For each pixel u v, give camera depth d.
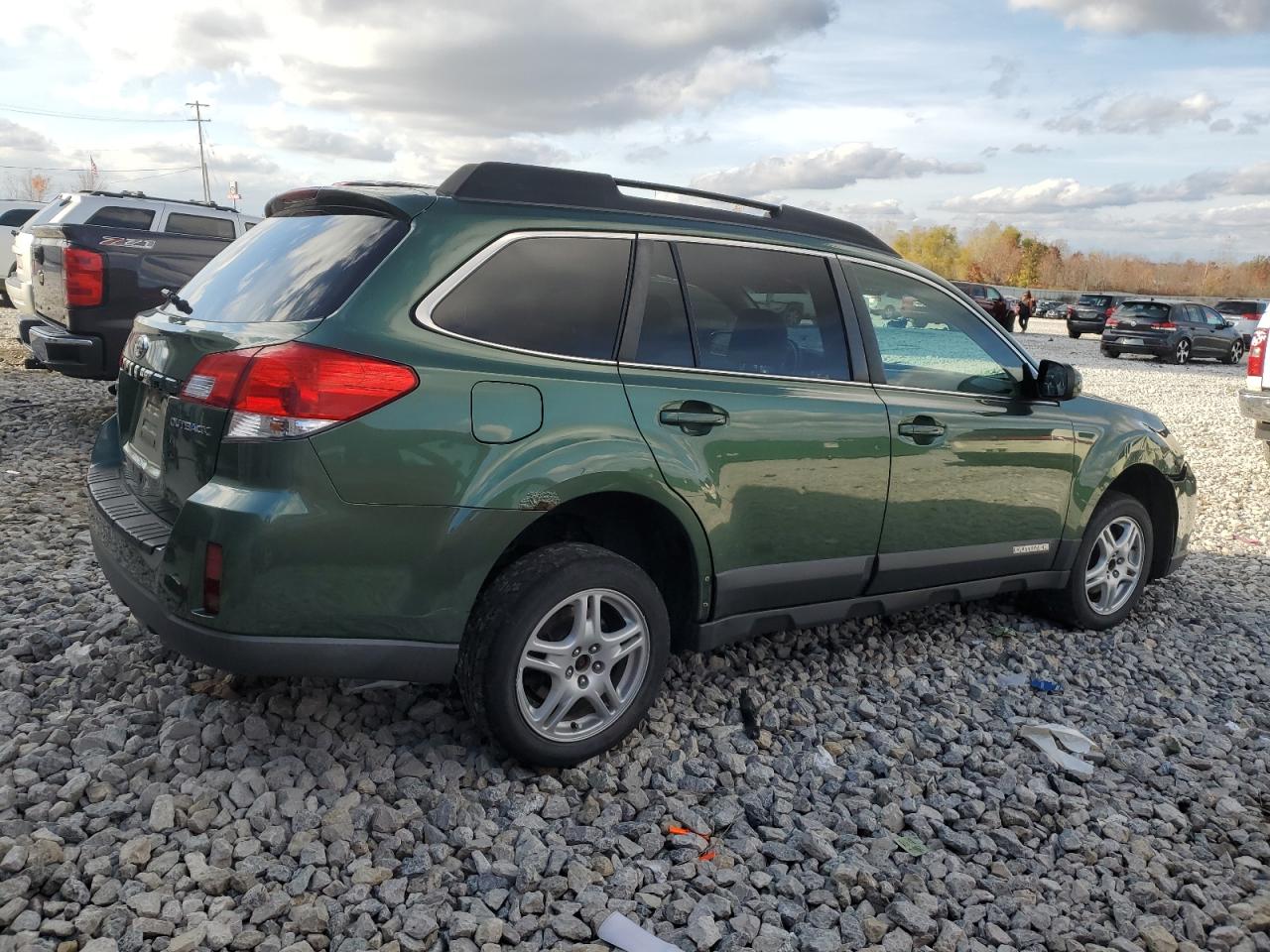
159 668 3.81
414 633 3.06
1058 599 5.11
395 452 2.93
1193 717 4.33
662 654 3.49
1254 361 10.03
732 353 3.72
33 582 4.77
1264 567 6.97
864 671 4.47
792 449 3.74
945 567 4.39
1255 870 3.17
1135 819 3.42
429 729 3.53
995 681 4.50
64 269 8.15
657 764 3.48
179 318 3.43
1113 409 5.16
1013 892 2.96
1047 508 4.75
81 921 2.48
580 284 3.39
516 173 3.40
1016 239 137.88
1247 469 10.89
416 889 2.76
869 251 4.26
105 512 3.45
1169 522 5.56
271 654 2.88
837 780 3.51
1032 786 3.58
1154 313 28.53
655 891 2.81
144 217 10.42
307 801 3.05
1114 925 2.87
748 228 3.89
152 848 2.79
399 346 2.97
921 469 4.16
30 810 2.90
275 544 2.82
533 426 3.16
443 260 3.12
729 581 3.67
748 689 4.09
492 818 3.10
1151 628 5.42
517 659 3.15
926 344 4.35
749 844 3.06
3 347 13.94
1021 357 4.73
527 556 3.25
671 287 3.60
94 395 10.52
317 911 2.58
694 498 3.49
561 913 2.67
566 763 3.32
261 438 2.84
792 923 2.76
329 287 3.05
